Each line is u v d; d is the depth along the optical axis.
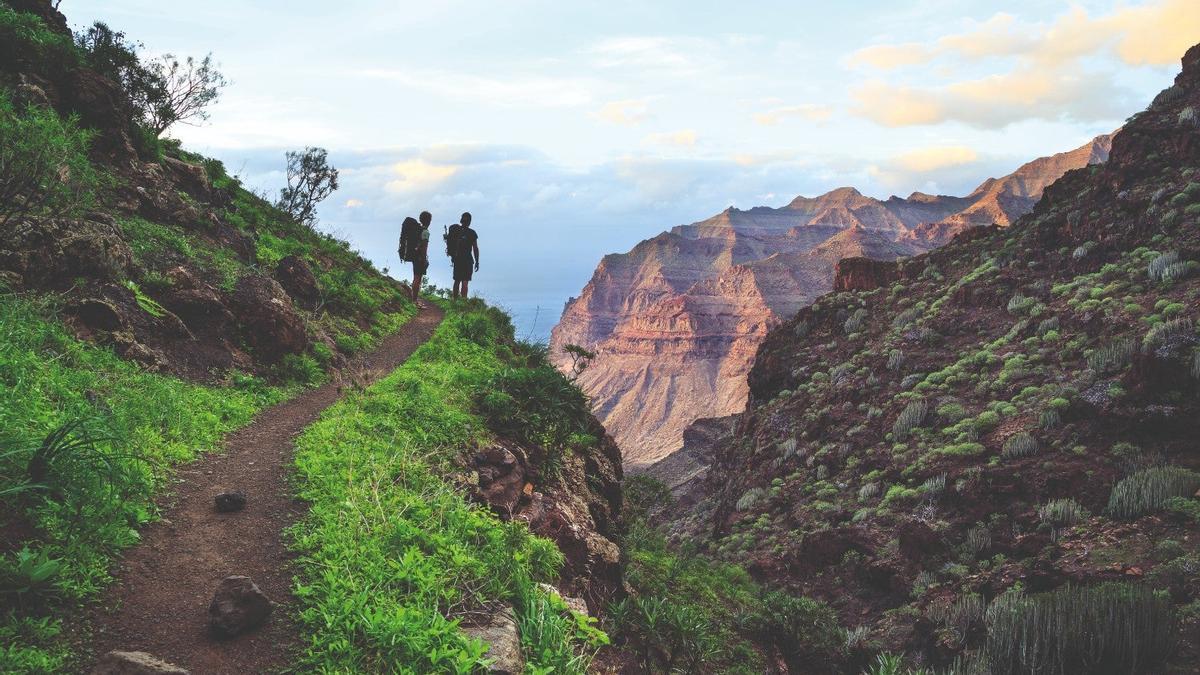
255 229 17.94
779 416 59.72
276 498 5.81
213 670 3.60
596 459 11.09
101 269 8.97
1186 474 28.28
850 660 18.20
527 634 4.46
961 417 43.22
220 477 6.17
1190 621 17.97
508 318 18.16
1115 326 41.34
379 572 4.52
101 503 4.61
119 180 12.61
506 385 9.70
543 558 5.93
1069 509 29.77
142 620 3.89
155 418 6.76
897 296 67.56
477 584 4.78
